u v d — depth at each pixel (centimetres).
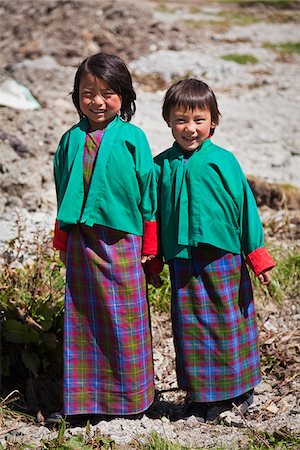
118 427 544
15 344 624
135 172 527
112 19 2052
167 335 733
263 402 600
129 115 549
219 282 542
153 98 1529
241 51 1988
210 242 530
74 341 544
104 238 529
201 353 550
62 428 536
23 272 704
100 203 524
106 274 531
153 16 2256
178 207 536
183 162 542
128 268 533
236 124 1364
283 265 833
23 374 632
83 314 541
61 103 1331
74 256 538
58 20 1972
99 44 1909
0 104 1149
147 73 1759
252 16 2564
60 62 1761
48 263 733
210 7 2700
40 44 1811
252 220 545
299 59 1958
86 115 530
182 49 1981
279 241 908
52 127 1099
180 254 539
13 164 944
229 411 568
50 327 627
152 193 533
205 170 535
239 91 1634
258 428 556
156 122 1331
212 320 545
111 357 541
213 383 553
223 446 527
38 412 576
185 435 547
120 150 524
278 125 1366
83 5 2067
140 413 562
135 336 539
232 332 547
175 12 2567
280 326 760
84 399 549
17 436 550
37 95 1332
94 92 521
